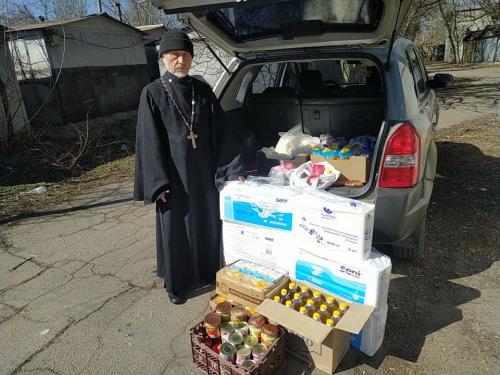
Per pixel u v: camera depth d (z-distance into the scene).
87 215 4.28
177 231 2.51
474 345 2.10
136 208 4.40
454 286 2.61
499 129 6.83
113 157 6.83
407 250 2.81
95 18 10.37
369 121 2.97
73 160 6.29
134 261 3.19
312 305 2.10
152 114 2.33
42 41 9.12
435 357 2.04
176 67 2.33
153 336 2.31
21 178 5.79
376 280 1.95
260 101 3.33
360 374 1.96
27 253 3.44
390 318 2.34
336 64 3.61
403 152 2.28
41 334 2.38
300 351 2.03
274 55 2.96
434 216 3.59
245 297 2.24
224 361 1.86
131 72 11.86
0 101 6.90
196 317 2.47
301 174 2.55
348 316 1.89
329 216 2.07
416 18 15.38
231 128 2.68
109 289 2.82
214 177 2.65
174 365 2.08
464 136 6.56
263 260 2.47
